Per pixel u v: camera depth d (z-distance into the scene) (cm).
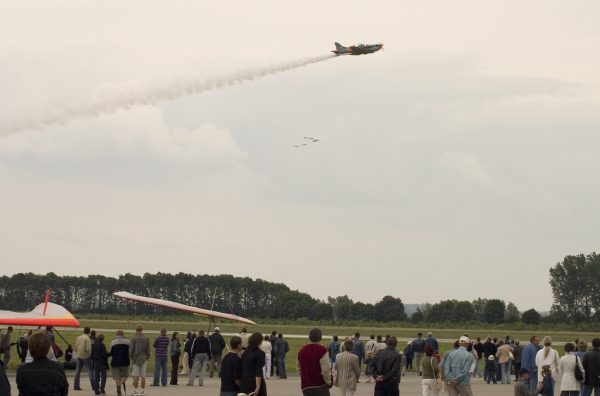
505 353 6688
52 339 5400
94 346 4944
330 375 3097
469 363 3772
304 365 3102
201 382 5769
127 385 5662
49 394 1998
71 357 6550
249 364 2855
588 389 3850
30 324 7438
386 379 3716
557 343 15288
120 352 4934
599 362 3822
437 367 4094
